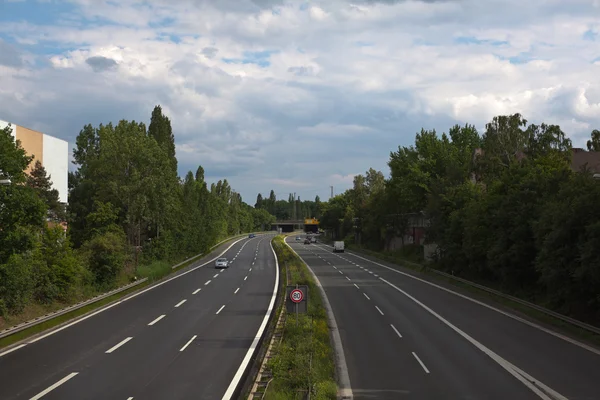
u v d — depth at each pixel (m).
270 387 16.52
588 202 27.70
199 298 41.09
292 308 25.61
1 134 28.09
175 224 74.06
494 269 43.00
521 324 30.88
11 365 20.50
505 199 40.28
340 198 153.12
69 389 17.23
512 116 56.88
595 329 25.88
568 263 28.89
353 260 84.75
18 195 27.00
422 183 74.25
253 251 106.00
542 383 18.95
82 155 86.50
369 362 22.31
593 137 82.88
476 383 19.03
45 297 34.75
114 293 40.56
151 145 58.34
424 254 70.44
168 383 18.12
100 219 54.28
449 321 31.91
